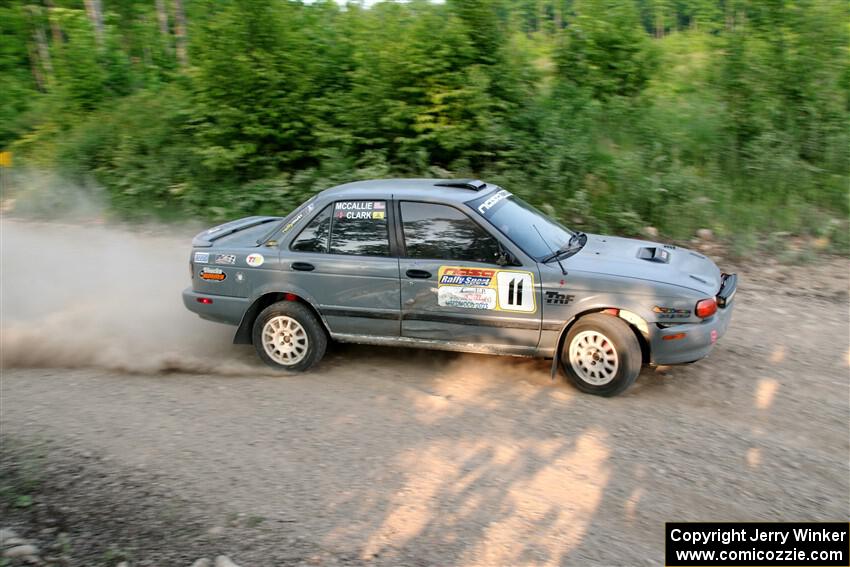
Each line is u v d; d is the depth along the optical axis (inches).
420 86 438.3
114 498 167.3
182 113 486.6
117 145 524.1
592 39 483.8
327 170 434.0
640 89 493.7
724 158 449.4
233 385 233.8
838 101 461.7
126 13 917.2
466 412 209.9
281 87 462.3
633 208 405.7
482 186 243.8
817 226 393.7
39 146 575.5
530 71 463.8
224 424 204.7
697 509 161.6
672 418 203.8
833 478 172.9
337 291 232.5
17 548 149.1
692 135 459.2
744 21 478.3
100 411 214.4
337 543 149.8
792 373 234.4
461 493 168.1
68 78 617.3
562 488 169.6
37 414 212.7
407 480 173.5
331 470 178.5
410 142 434.0
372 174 418.3
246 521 157.3
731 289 224.7
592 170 427.8
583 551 147.3
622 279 211.0
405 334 231.5
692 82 500.1
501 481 172.9
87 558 147.0
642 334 214.5
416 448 188.9
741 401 214.5
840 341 261.7
